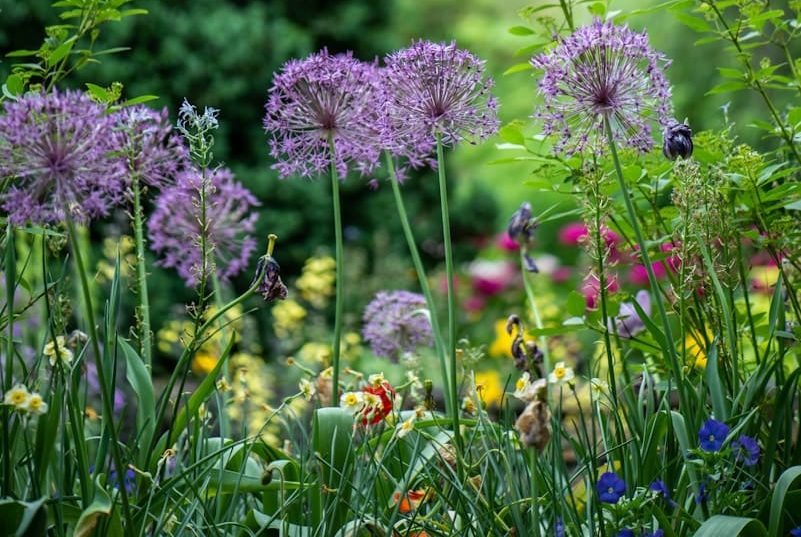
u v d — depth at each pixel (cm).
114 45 799
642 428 249
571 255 1015
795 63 294
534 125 262
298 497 233
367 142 265
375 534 215
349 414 244
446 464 234
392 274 795
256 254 841
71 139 191
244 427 266
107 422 212
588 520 228
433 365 586
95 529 200
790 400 246
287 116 262
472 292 745
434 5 1647
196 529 221
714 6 282
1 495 207
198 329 225
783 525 227
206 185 234
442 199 241
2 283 409
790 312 302
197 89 841
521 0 1706
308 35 932
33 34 751
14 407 199
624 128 231
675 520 226
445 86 240
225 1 902
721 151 283
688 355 268
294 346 587
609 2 288
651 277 223
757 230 283
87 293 190
